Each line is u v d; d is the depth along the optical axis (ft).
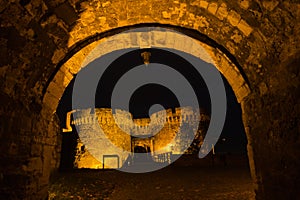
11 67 10.59
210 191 27.78
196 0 11.62
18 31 10.21
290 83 9.54
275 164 10.99
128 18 13.46
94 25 13.33
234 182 32.35
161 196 26.55
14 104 11.05
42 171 13.53
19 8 9.50
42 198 13.38
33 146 12.54
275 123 10.82
